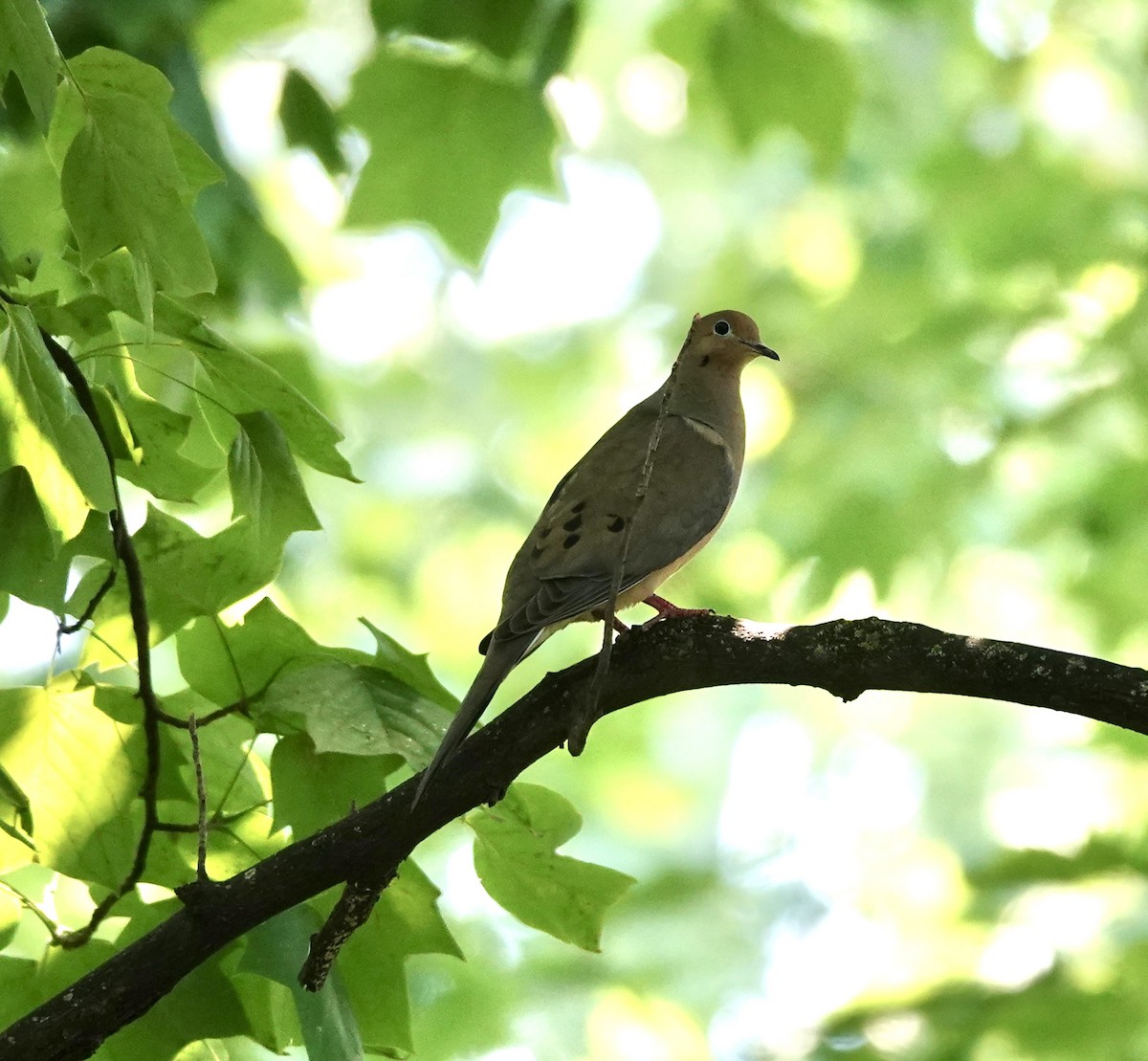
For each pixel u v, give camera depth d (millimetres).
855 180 16734
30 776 6555
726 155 18469
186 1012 6598
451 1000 11617
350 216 10719
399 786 6223
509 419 19688
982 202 15305
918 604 15414
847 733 18688
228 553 6758
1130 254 14555
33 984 6641
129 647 6969
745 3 10828
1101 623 14141
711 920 16234
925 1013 10773
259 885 6043
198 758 6043
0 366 5656
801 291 16984
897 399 14664
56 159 6426
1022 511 15102
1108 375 13781
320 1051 6344
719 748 19031
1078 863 11703
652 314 19734
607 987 13984
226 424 7164
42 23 5605
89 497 5793
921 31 15734
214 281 6090
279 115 9891
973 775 17500
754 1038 11938
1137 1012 10344
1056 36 16062
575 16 10016
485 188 10664
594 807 18375
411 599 18391
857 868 16750
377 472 18953
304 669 6602
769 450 15508
